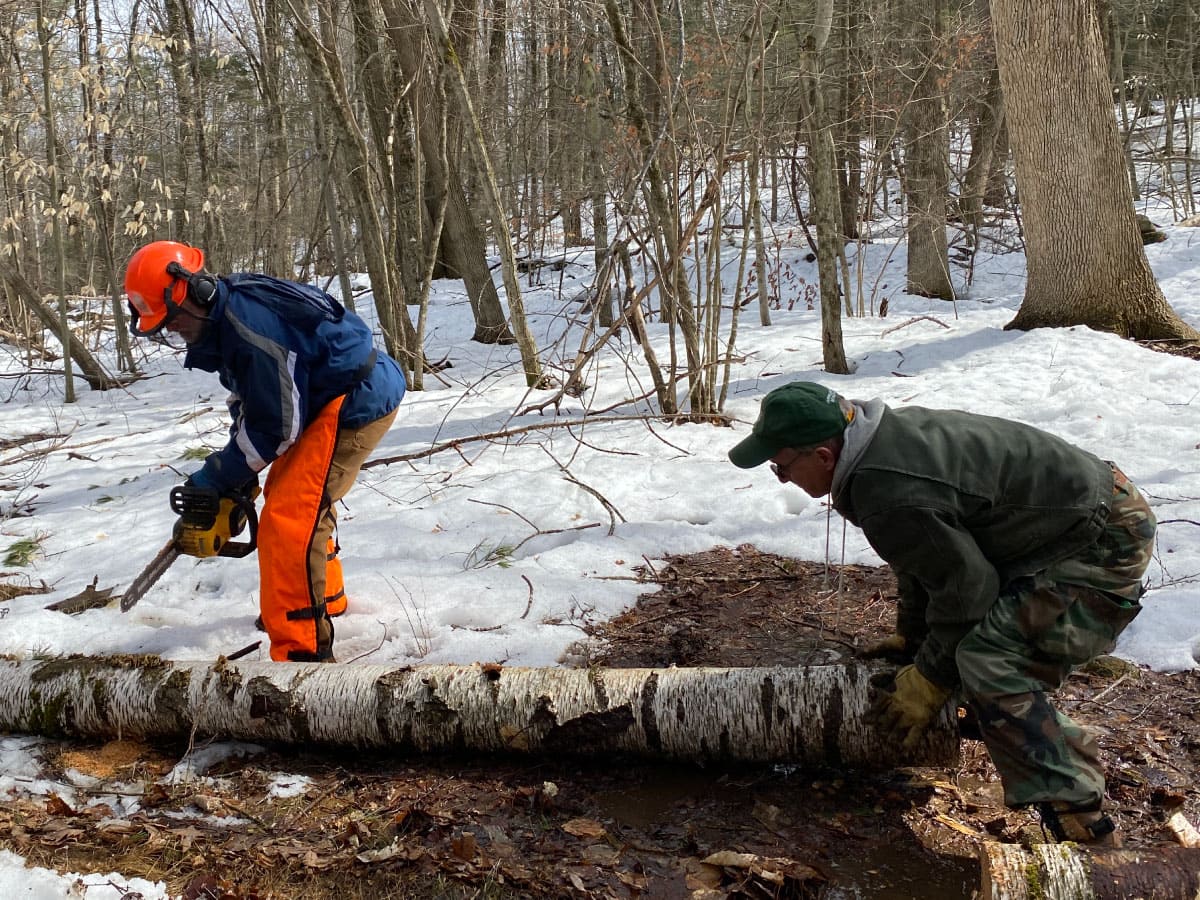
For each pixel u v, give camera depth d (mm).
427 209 12438
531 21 11883
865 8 12672
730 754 2982
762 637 3883
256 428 3355
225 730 3223
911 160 14523
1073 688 3398
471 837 2689
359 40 10469
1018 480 2373
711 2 7637
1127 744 3055
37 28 10516
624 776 3064
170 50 14359
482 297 12289
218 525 3525
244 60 14992
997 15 8977
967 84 13484
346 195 12148
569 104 12445
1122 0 20500
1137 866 2162
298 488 3496
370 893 2527
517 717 3061
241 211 15234
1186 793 2785
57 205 10156
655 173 6664
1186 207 17297
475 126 8047
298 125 15406
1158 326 8875
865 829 2754
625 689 3043
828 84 12297
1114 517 2402
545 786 2982
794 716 2900
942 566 2361
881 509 2359
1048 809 2387
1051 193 8953
